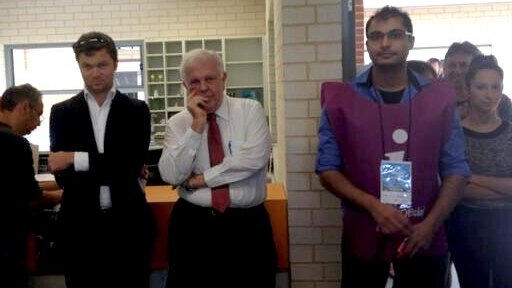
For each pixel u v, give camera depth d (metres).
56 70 8.18
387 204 1.71
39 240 2.59
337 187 1.78
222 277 1.99
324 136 1.85
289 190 2.64
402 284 1.82
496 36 8.02
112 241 2.03
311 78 2.60
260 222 2.04
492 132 2.15
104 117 2.04
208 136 2.01
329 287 2.66
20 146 2.14
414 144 1.71
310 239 2.65
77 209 2.00
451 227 2.22
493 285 2.19
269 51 5.75
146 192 2.74
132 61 8.14
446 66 2.84
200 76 1.94
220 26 8.06
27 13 8.07
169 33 8.09
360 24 3.27
